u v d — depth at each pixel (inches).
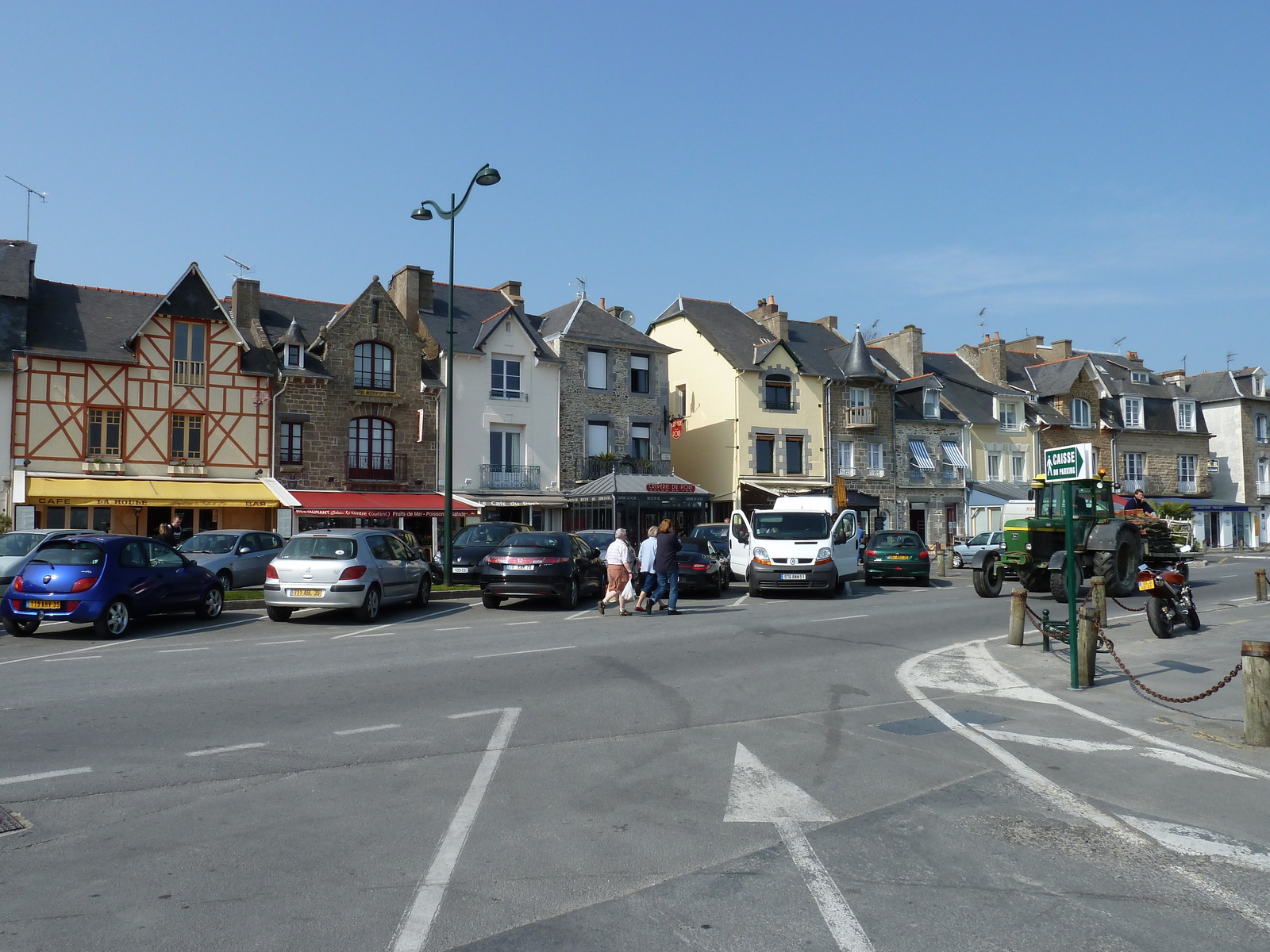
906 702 363.3
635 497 1320.1
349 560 607.2
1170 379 2385.6
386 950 150.6
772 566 802.8
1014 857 196.1
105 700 349.7
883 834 209.6
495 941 153.9
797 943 153.9
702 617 652.1
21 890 173.2
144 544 572.4
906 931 159.3
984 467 1884.8
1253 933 160.1
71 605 518.3
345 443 1252.5
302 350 1227.9
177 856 191.0
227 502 1112.8
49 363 1086.4
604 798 233.6
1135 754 285.3
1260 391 2293.3
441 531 1259.8
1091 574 716.7
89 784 241.1
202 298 1175.0
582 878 181.3
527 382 1395.2
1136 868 190.5
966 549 1343.5
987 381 2005.4
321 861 189.0
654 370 1537.9
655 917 163.8
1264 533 2250.2
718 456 1616.6
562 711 338.0
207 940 153.4
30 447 1069.8
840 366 1748.3
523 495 1350.9
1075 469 402.0
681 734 305.0
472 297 1513.3
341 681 391.9
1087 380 2044.8
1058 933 159.2
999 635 560.1
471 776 252.2
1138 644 517.0
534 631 567.8
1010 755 281.6
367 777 249.6
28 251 1139.9
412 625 603.5
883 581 1029.8
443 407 1331.2
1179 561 825.5
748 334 1734.7
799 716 336.2
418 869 185.2
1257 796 242.2
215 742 287.0
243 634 555.2
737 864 189.8
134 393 1130.0
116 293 1225.4
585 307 1546.5
